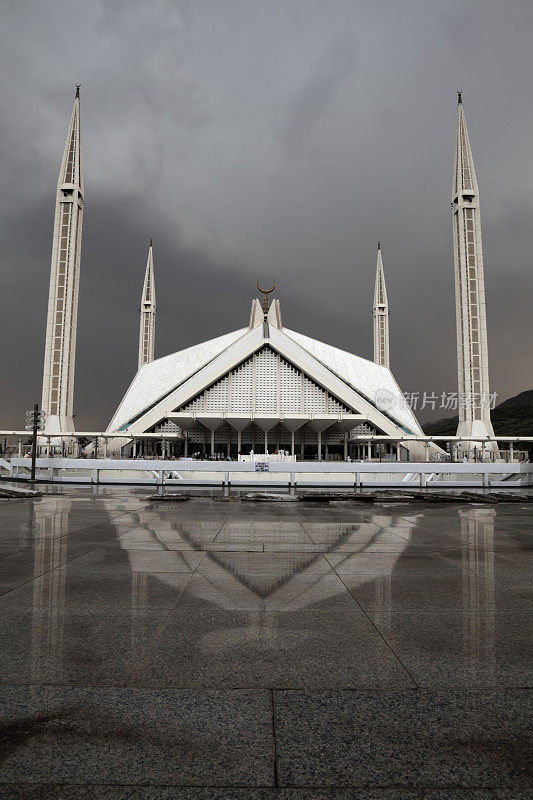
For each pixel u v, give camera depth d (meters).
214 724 3.25
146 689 3.71
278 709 3.45
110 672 3.98
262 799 2.57
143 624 5.10
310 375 60.47
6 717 3.32
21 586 6.54
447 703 3.55
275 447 63.34
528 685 3.83
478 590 6.49
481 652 4.46
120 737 3.10
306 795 2.60
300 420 57.31
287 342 67.31
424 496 20.09
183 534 10.80
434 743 3.06
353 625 5.13
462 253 62.31
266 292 76.88
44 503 17.45
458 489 27.58
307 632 4.91
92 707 3.45
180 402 58.81
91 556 8.43
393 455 67.94
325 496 19.47
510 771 2.80
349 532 11.26
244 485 28.19
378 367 84.50
